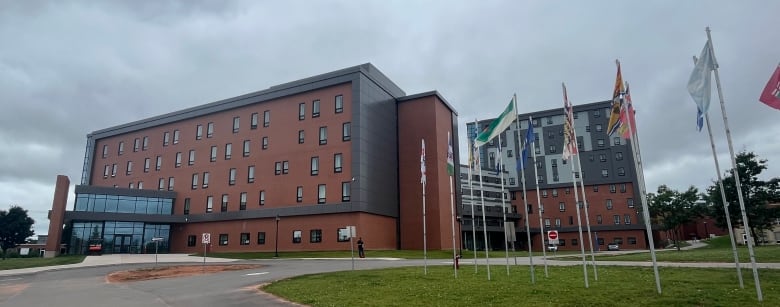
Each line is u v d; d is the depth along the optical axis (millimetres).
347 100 50219
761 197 43312
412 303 12383
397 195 54094
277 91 54844
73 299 15836
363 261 33875
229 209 55438
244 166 55688
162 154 63531
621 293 12688
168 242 58719
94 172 70000
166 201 59594
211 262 35875
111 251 54438
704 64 13109
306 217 49344
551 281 16094
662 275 16844
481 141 21188
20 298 16500
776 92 12234
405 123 56000
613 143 86188
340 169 48844
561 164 88812
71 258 43594
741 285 13055
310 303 13219
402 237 53000
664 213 49531
